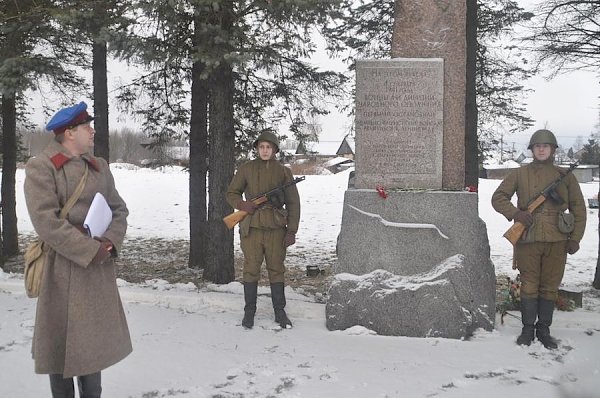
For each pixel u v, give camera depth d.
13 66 8.05
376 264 5.90
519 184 5.48
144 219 20.41
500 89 14.02
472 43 10.21
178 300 6.65
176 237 17.23
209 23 7.34
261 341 5.34
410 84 6.07
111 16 7.84
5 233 13.82
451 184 6.19
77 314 3.12
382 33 12.36
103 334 3.21
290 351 5.05
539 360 4.89
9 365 4.46
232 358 4.82
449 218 5.84
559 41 10.38
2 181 13.79
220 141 8.66
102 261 3.18
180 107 11.56
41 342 3.09
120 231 3.34
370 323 5.71
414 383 4.30
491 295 5.77
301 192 24.83
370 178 6.14
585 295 9.31
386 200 5.93
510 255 14.05
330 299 5.84
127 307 6.43
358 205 5.98
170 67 9.30
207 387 4.16
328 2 7.01
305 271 11.70
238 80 10.09
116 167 36.69
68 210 3.17
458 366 4.71
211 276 8.88
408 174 6.10
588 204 21.39
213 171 8.77
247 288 5.86
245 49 7.61
